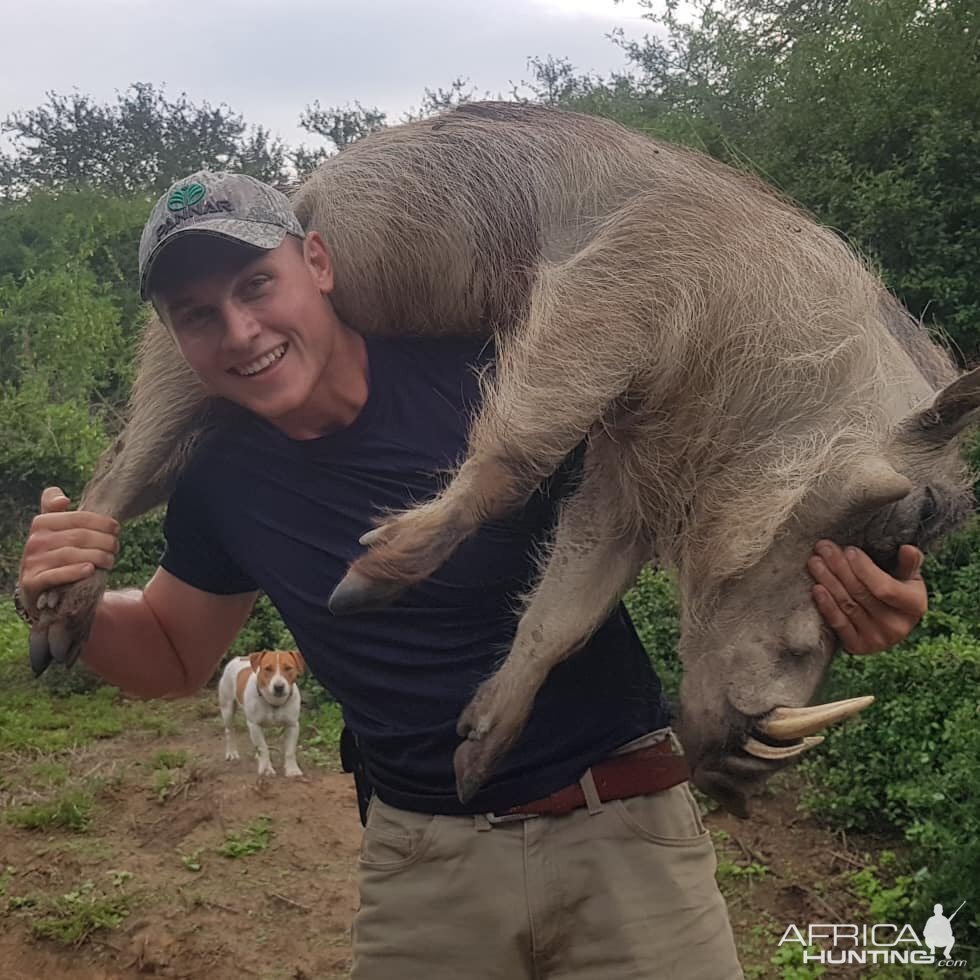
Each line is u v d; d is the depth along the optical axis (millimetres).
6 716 8320
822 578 2230
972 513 2555
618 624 2523
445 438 2441
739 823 5781
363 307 3102
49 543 2547
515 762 2320
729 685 2287
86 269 17922
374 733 2451
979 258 8352
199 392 3064
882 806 5590
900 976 4414
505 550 2379
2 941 5105
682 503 2494
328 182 3211
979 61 9438
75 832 6230
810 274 2578
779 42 11742
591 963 2316
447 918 2363
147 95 30844
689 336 2445
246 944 5008
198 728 8414
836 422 2389
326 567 2475
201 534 2801
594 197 2963
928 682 5637
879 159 9359
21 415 11883
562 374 2375
